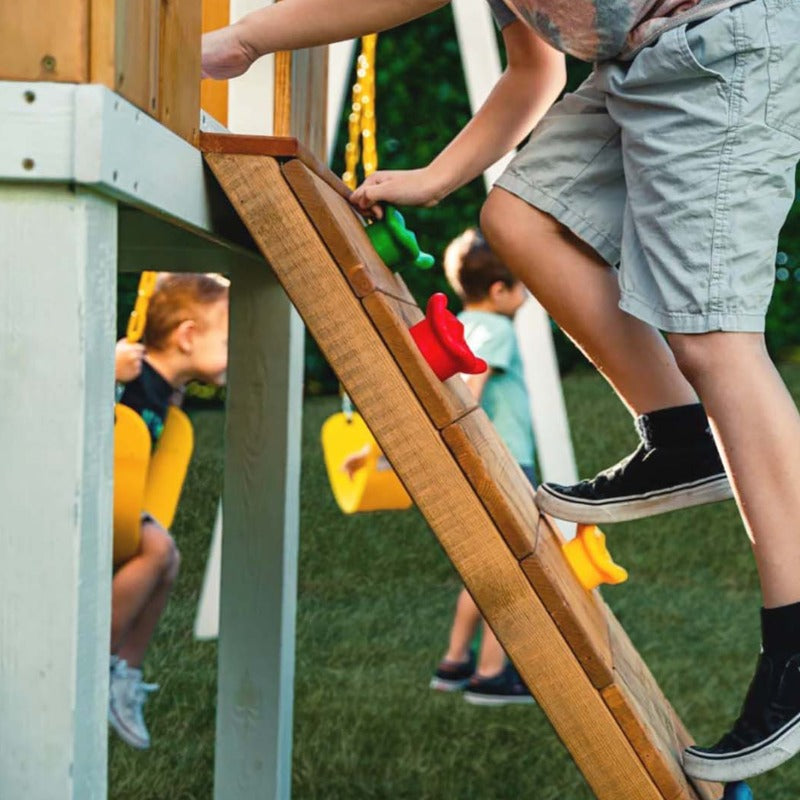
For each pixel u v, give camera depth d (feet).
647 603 17.25
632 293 5.78
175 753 10.88
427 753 11.04
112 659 10.82
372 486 12.71
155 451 11.85
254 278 8.25
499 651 12.86
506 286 14.56
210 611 14.03
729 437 5.50
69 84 4.00
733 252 5.51
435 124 29.01
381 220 6.41
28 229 4.03
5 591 4.02
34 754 4.01
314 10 5.90
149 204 4.54
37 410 4.02
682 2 5.75
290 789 9.41
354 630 15.34
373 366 5.15
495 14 6.70
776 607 5.46
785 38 5.61
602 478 6.46
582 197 6.28
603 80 5.98
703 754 5.60
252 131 8.16
